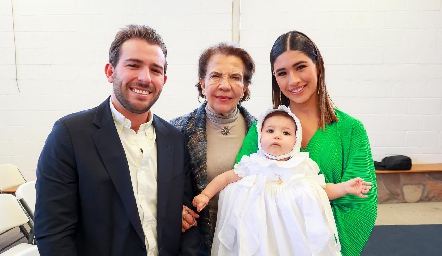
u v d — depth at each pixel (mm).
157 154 1316
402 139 3963
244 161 1415
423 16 3742
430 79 3846
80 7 3699
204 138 1553
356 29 3756
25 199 2330
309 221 1230
